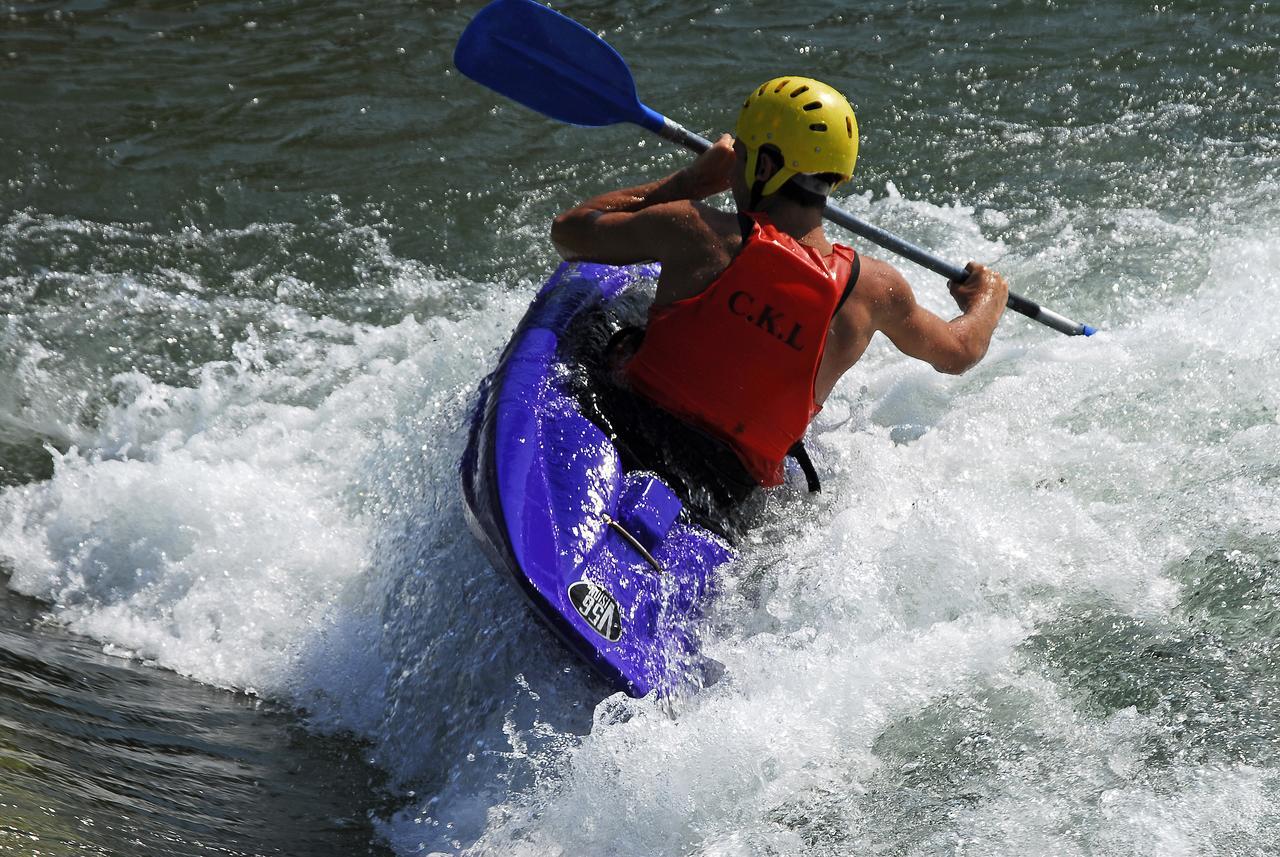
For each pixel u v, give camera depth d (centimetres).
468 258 2331
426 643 1350
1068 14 3047
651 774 1127
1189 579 1364
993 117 2650
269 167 2592
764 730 1172
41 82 2881
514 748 1211
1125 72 2778
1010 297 1672
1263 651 1264
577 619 1165
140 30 3170
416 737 1284
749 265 1249
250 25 3203
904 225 2319
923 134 2608
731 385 1300
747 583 1317
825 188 1280
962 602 1340
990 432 1664
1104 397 1717
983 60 2873
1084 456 1595
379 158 2627
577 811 1123
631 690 1164
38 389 1975
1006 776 1141
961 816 1102
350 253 2345
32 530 1631
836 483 1494
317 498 1680
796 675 1235
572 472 1277
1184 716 1195
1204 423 1628
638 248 1332
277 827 1080
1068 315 1997
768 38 3030
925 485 1534
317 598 1502
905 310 1367
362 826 1145
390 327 2138
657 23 3119
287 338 2123
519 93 1611
